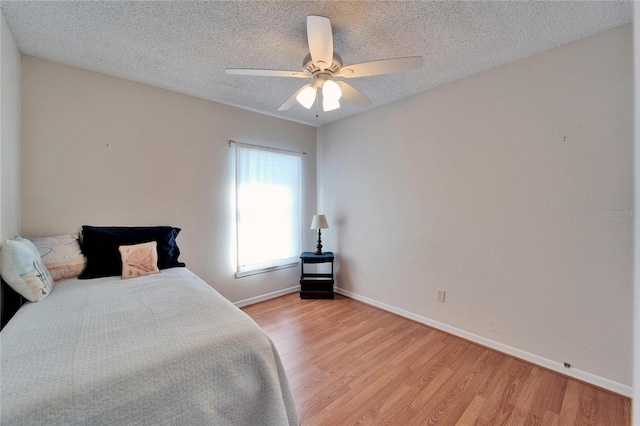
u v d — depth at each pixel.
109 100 2.27
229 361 1.09
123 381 0.89
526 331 2.06
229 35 1.76
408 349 2.23
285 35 1.76
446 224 2.52
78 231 2.12
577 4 1.48
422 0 1.45
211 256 2.90
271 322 2.73
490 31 1.72
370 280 3.23
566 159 1.86
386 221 3.04
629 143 1.64
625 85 1.65
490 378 1.86
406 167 2.83
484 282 2.28
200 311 1.36
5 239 1.56
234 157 3.06
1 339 1.05
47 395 0.79
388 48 1.91
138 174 2.42
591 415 1.53
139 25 1.65
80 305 1.42
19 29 1.66
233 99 2.86
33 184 1.95
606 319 1.74
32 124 1.94
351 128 3.41
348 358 2.10
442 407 1.59
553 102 1.90
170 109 2.60
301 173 3.71
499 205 2.18
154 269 2.09
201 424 0.99
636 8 0.38
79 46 1.86
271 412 1.13
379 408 1.58
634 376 0.37
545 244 1.96
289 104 2.14
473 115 2.31
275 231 3.43
